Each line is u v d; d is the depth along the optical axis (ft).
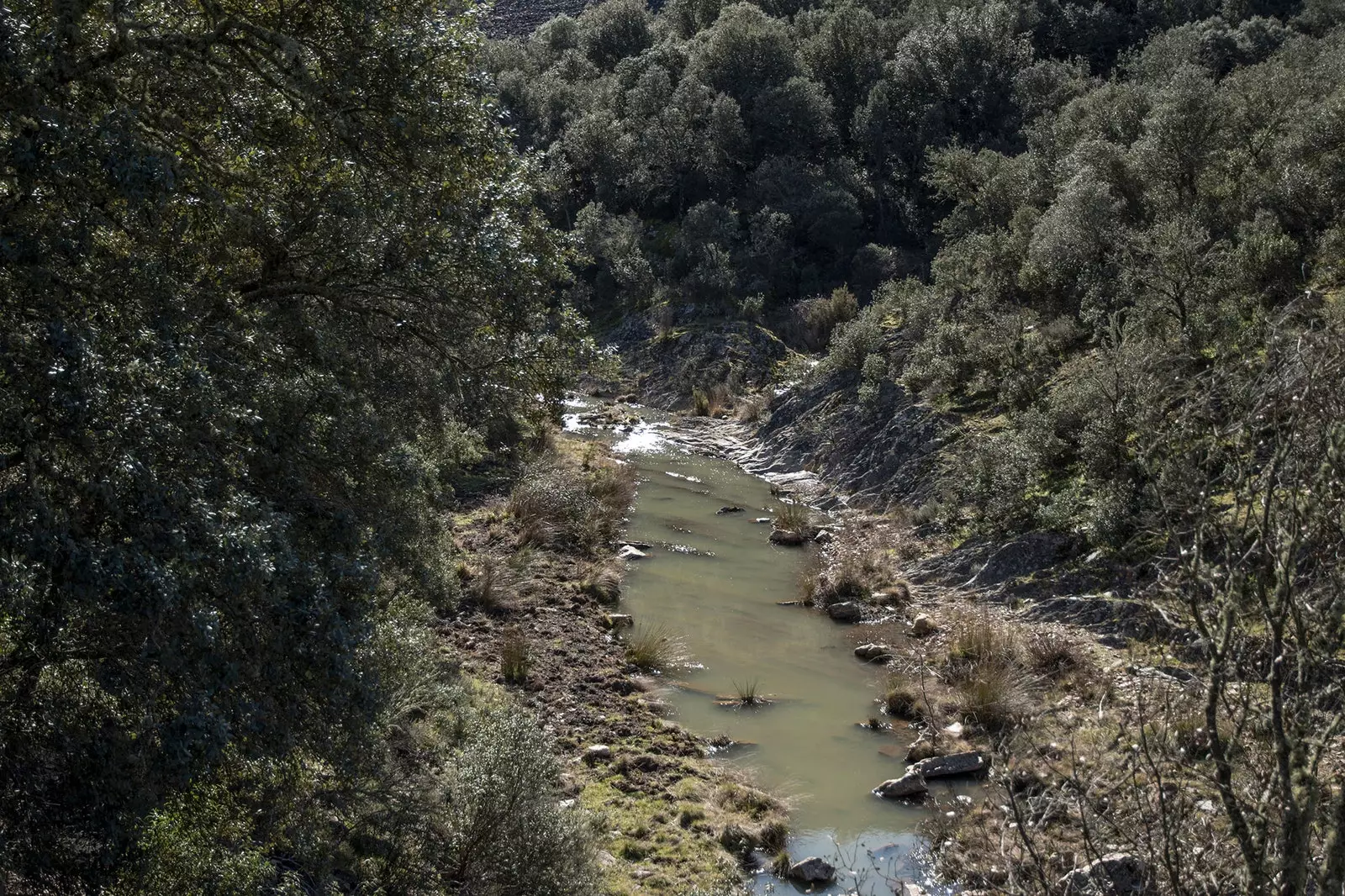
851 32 169.37
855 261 132.77
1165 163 74.08
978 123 156.15
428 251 26.58
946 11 173.27
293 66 23.70
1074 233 70.28
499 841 25.14
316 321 26.32
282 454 21.56
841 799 32.65
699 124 155.22
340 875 23.20
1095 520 47.44
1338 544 12.41
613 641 44.27
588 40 207.51
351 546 21.95
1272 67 88.89
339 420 23.34
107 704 17.47
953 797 31.60
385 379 29.17
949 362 71.26
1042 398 61.16
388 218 25.95
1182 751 14.52
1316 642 12.73
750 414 93.81
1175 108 73.72
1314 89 76.23
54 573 15.08
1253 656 13.39
